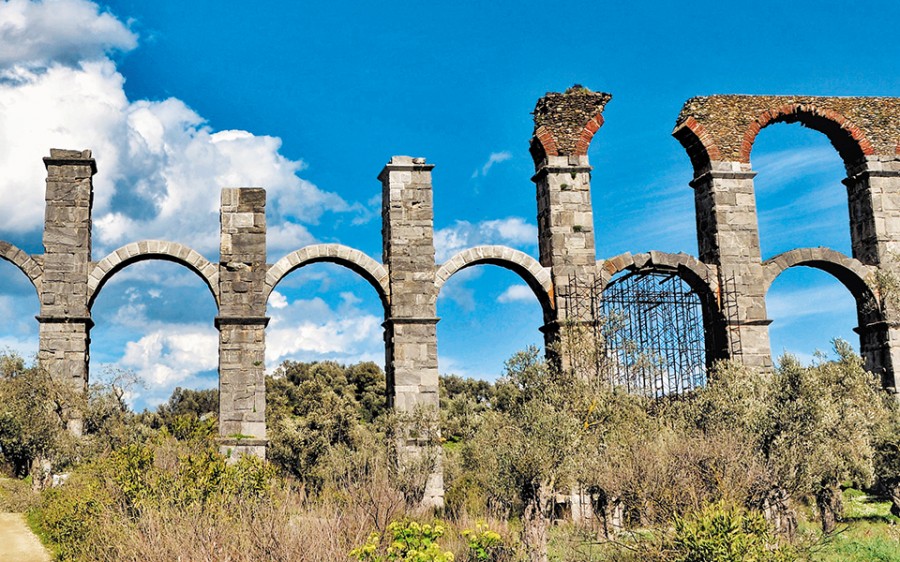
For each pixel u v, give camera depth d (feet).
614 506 103.50
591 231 144.15
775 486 92.27
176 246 136.05
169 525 71.92
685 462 89.15
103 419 132.77
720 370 127.44
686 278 147.54
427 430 130.62
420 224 141.28
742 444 91.66
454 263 141.08
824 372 117.29
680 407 115.75
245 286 134.72
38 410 129.70
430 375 136.77
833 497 107.45
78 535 90.27
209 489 89.30
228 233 136.05
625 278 148.15
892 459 117.50
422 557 62.34
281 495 88.69
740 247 145.79
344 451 131.64
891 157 153.69
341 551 67.00
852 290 152.76
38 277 132.87
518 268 143.74
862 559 92.94
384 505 88.74
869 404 117.39
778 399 99.14
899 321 146.61
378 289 140.67
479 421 128.57
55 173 135.64
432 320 138.31
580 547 96.78
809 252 147.43
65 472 129.39
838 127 153.28
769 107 151.23
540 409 101.09
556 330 140.26
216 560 66.33
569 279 141.79
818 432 96.17
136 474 92.58
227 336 132.67
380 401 281.54
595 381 117.91
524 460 94.99
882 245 150.61
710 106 149.79
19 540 104.47
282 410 216.33
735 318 143.02
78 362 131.64
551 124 146.30
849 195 156.76
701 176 148.66
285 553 66.44
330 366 322.14
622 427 108.06
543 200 146.92
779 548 78.95
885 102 155.94
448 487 133.08
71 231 134.41
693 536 74.49
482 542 73.41
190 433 105.29
